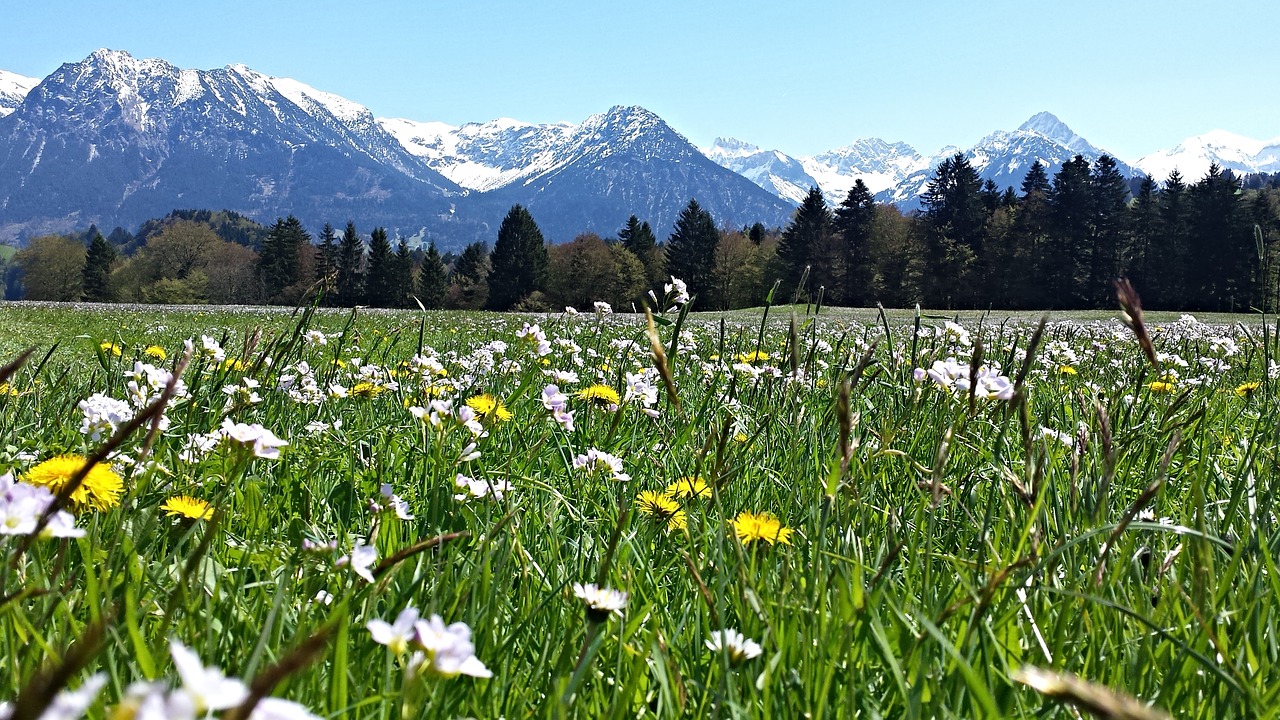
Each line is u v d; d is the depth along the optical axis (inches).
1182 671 72.9
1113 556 99.6
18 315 1208.8
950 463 142.1
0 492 54.6
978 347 95.2
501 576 87.4
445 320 1019.3
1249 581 91.9
